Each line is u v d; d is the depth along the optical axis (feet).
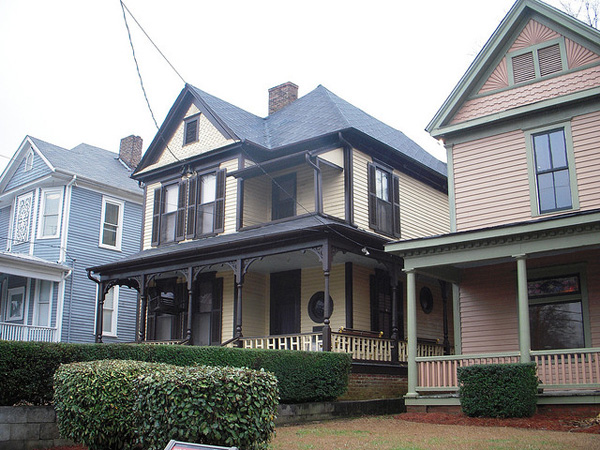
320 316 59.93
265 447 23.27
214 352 37.55
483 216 49.73
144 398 22.77
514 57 50.75
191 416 21.57
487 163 50.49
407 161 68.33
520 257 41.37
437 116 53.01
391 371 55.06
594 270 44.50
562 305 45.96
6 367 29.58
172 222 71.31
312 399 43.09
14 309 82.02
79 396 25.94
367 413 46.85
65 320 77.92
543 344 46.09
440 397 43.42
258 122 73.87
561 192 46.52
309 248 51.34
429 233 71.56
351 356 47.91
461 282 51.29
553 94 48.11
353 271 59.31
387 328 62.08
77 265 80.84
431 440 31.07
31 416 29.30
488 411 38.55
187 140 71.31
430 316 68.23
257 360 39.52
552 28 49.21
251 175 61.98
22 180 86.84
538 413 38.99
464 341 50.11
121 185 88.43
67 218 81.00
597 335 43.47
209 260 58.34
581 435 31.30
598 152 45.21
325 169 61.21
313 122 66.39
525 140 48.88
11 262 72.38
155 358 35.09
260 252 54.49
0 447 27.94
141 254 69.10
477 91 52.21
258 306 63.98
